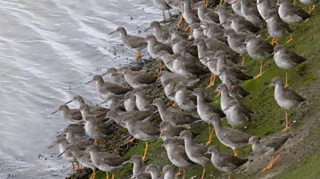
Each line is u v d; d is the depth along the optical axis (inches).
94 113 1249.4
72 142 1202.6
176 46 1317.7
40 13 1803.6
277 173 971.9
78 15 1797.5
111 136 1252.5
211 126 1127.0
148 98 1223.5
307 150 984.9
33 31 1736.0
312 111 1055.0
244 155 1050.1
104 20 1769.2
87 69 1582.2
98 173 1186.0
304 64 1159.6
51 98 1501.0
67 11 1812.3
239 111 1078.4
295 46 1237.1
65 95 1505.9
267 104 1127.0
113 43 1667.1
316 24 1256.2
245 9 1302.9
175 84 1218.0
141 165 1089.4
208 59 1232.8
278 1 1274.6
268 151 984.3
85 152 1155.9
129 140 1225.4
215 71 1222.3
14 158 1334.9
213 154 1003.9
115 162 1112.8
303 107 1071.6
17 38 1713.8
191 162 1051.3
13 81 1563.7
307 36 1239.5
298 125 1045.2
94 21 1769.2
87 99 1481.3
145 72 1368.1
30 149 1355.8
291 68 1141.7
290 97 1050.7
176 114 1141.1
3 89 1537.9
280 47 1132.5
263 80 1185.4
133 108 1237.1
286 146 1013.8
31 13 1802.4
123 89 1302.9
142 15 1764.3
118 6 1823.3
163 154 1148.5
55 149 1347.2
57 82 1552.7
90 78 1549.0
